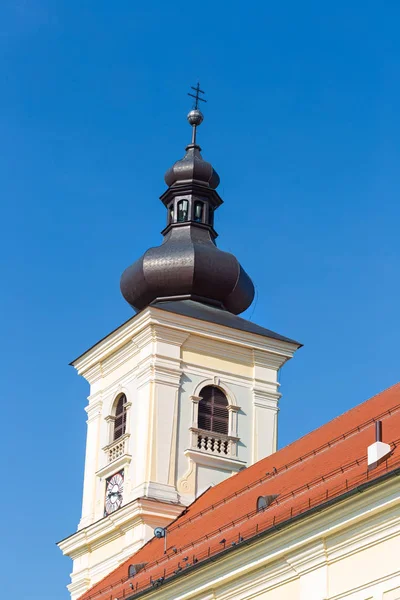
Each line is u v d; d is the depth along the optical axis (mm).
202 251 77000
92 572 71688
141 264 77062
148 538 68125
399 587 43188
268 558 48688
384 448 46750
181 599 53188
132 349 74250
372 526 44500
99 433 75250
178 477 70312
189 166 80625
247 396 74312
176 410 71688
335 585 45844
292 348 76125
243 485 63250
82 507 74312
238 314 79000
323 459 55406
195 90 84938
